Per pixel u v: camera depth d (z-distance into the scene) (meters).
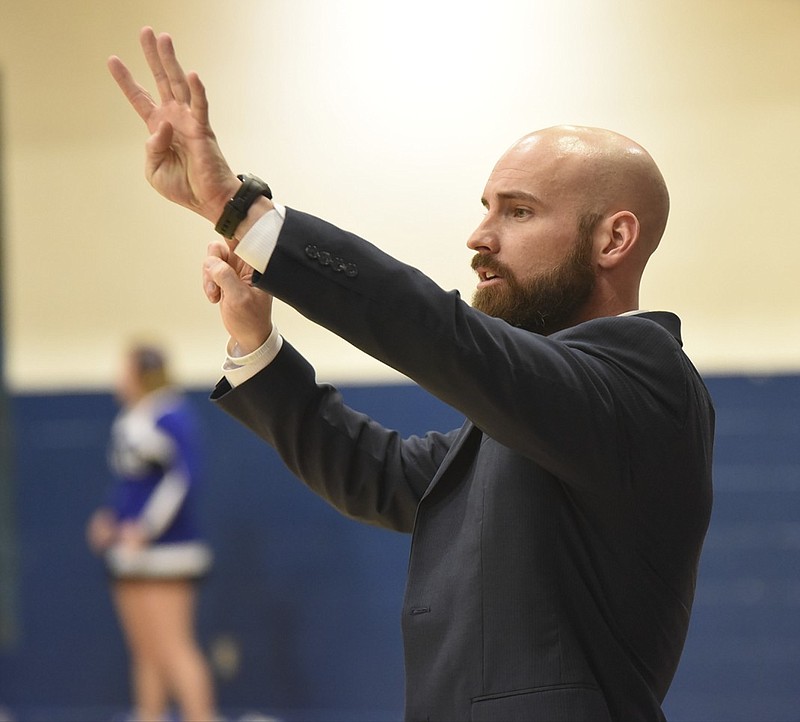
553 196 5.30
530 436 4.50
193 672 16.50
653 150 16.02
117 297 17.78
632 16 16.06
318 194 16.88
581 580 4.79
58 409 17.81
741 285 15.88
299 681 17.00
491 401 4.42
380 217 16.73
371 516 5.90
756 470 15.79
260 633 17.11
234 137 17.03
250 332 5.65
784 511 15.71
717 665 15.81
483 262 5.39
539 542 4.75
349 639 16.95
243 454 17.31
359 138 16.81
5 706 17.73
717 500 15.88
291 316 16.95
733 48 15.86
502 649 4.65
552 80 16.30
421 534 5.15
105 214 17.81
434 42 16.62
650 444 4.80
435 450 5.91
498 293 5.33
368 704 16.84
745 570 15.80
